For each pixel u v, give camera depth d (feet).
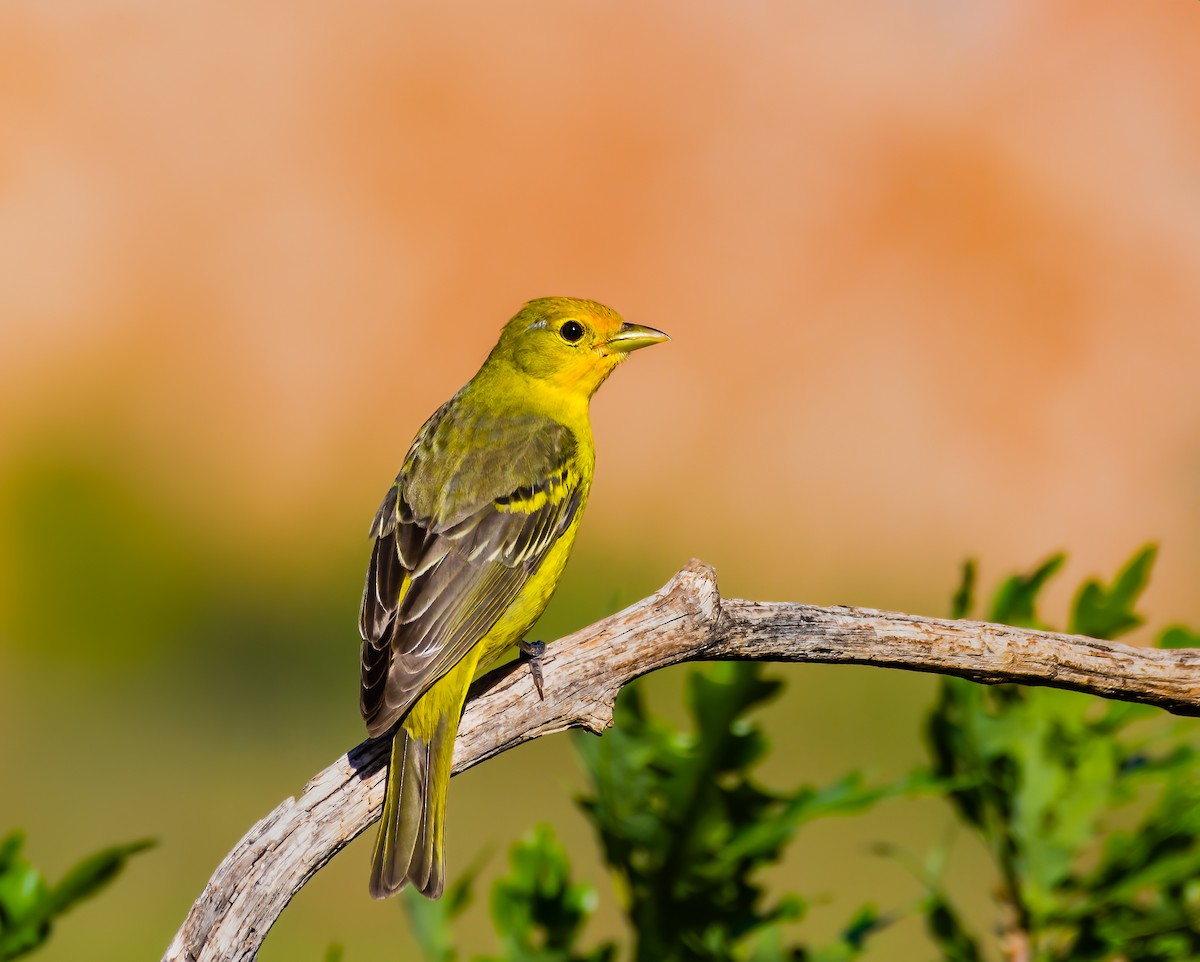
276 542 64.85
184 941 13.96
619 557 60.44
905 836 36.94
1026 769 15.64
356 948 32.86
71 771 43.27
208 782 42.45
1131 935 15.23
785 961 15.80
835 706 44.55
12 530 60.18
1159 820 15.19
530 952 15.61
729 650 15.15
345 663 53.62
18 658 54.80
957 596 15.67
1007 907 15.70
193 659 54.49
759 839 15.25
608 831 15.39
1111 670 14.83
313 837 14.96
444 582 18.65
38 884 14.56
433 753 15.93
